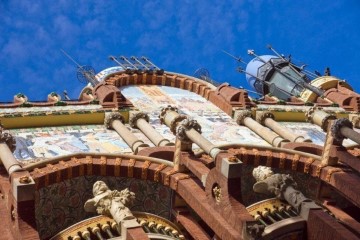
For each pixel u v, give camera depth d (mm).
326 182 31750
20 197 21781
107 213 23750
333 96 51562
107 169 29234
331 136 32312
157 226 25391
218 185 25234
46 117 35938
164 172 29031
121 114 38062
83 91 45000
